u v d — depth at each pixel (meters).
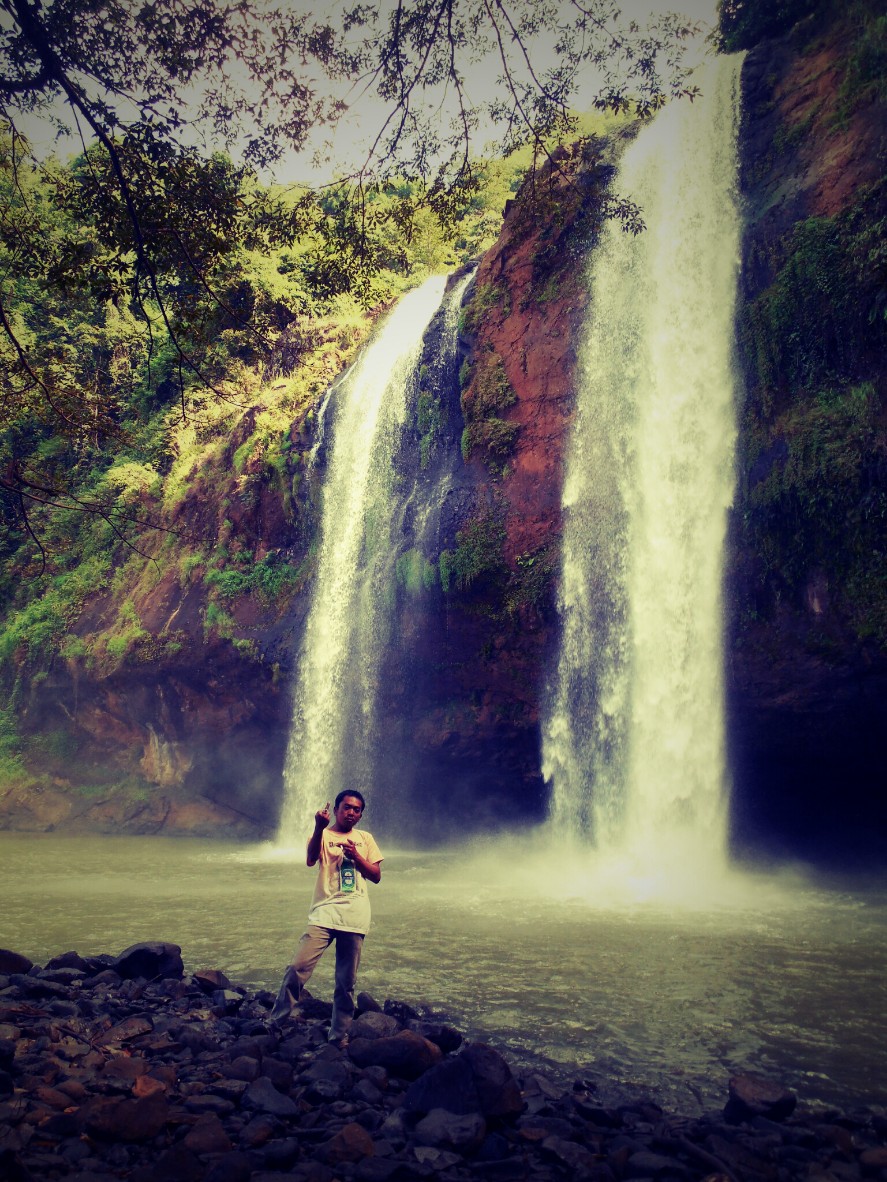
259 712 23.30
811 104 16.27
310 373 27.69
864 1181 3.64
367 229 9.73
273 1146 3.71
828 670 13.88
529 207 9.52
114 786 26.77
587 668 16.95
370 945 8.91
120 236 8.74
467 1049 4.40
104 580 29.17
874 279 13.60
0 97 7.87
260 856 19.03
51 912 11.16
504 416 19.56
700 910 11.23
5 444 31.31
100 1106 3.86
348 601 21.48
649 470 16.69
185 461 29.70
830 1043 5.79
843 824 15.76
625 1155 3.84
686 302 16.78
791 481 14.20
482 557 18.20
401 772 20.27
